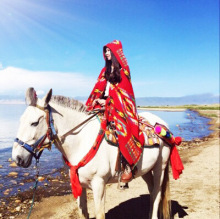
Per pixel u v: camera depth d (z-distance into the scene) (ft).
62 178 22.99
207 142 44.16
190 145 41.65
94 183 9.80
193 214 15.25
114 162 10.11
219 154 32.83
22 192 19.15
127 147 10.04
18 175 23.31
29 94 8.51
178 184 21.17
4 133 42.32
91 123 10.14
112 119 10.27
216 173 24.29
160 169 12.61
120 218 14.84
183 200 17.53
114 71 10.60
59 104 9.55
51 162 28.32
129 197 18.21
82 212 10.64
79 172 9.59
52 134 8.97
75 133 9.75
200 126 70.85
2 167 25.49
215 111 157.48
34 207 16.48
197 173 24.45
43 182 21.72
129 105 10.50
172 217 14.79
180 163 12.80
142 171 11.38
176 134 55.67
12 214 15.39
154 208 12.68
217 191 19.29
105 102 10.64
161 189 13.03
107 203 17.17
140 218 14.80
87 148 9.69
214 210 15.84
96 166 9.63
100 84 11.14
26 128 8.39
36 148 8.64
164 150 12.43
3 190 19.48
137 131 10.65
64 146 9.63
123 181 10.52
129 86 10.63
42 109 8.67
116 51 10.55
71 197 18.38
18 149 8.30
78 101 10.05
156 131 12.07
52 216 15.15
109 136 9.92
